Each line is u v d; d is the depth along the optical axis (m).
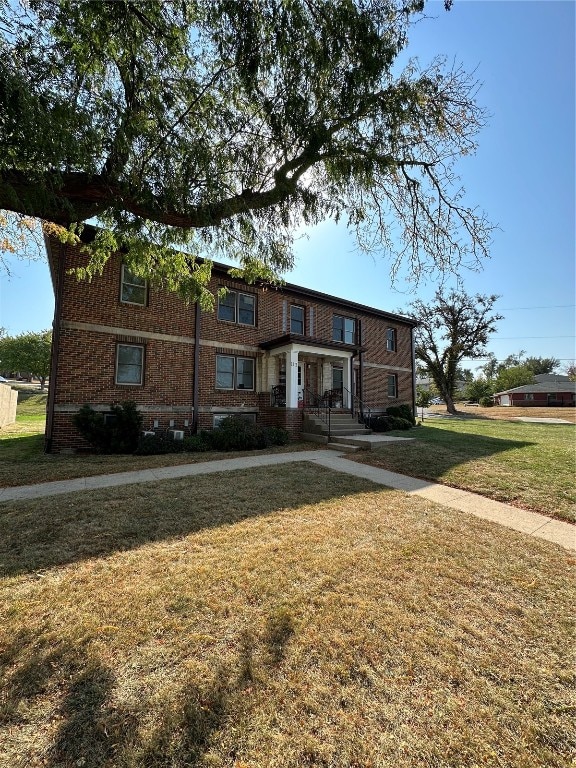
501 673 2.35
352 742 1.82
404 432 14.94
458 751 1.81
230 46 4.36
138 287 11.33
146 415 11.15
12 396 18.67
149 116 4.43
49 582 3.19
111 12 3.69
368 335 18.38
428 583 3.41
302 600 3.03
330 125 5.29
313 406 14.80
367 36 4.53
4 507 5.06
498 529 4.89
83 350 10.27
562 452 9.83
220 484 6.40
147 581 3.23
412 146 6.18
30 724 1.85
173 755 1.72
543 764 1.77
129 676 2.18
